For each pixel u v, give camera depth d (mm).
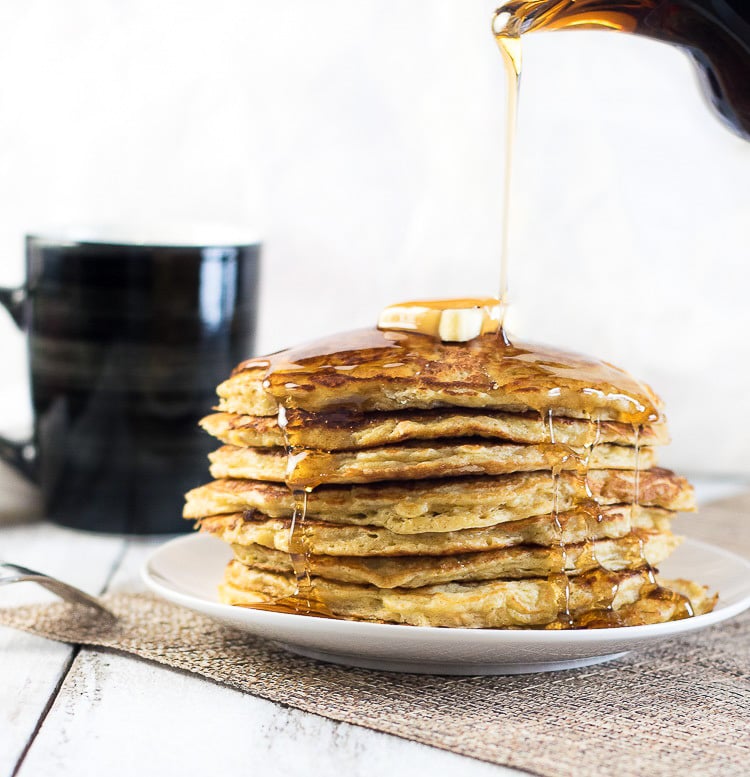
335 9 690
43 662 405
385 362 396
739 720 368
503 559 390
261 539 403
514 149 701
